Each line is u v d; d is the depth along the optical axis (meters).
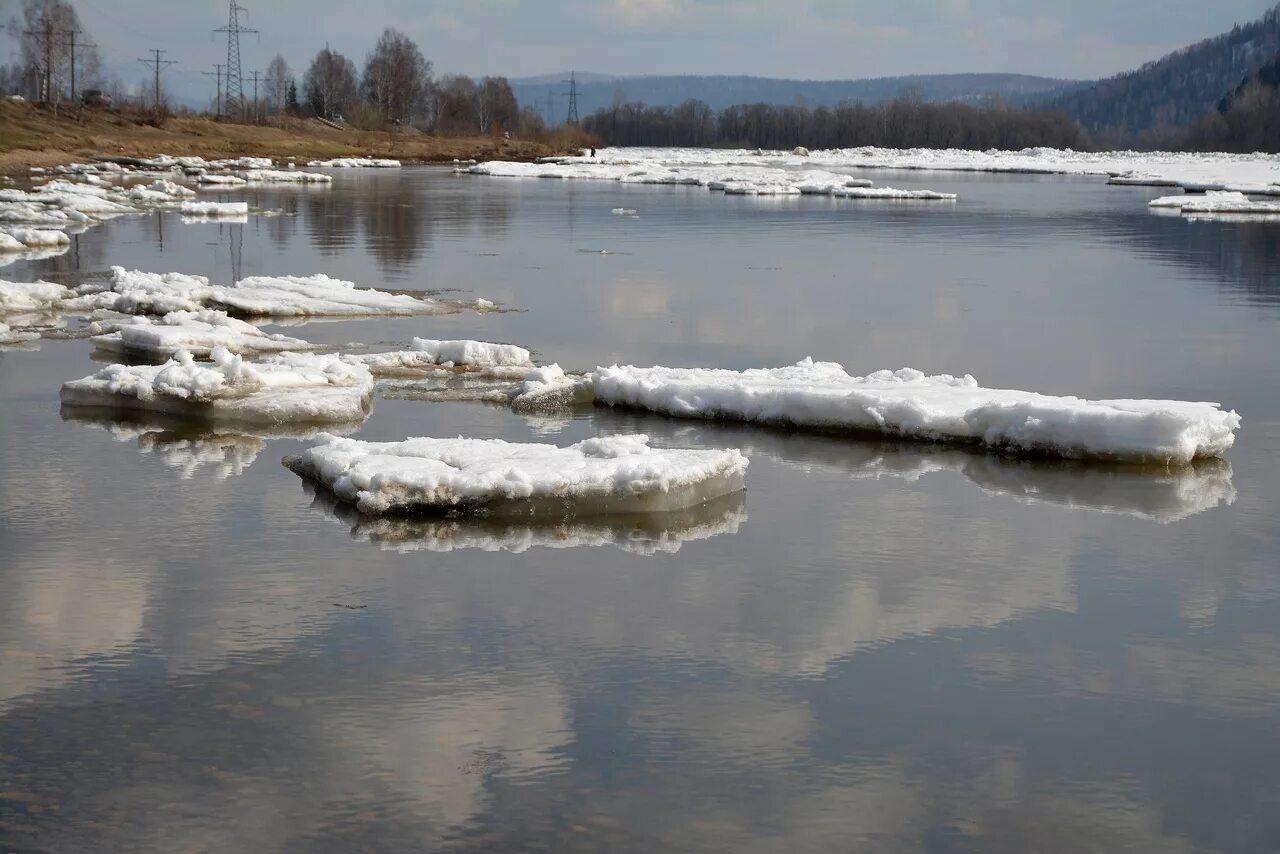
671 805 5.28
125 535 8.20
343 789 5.35
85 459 9.84
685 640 6.78
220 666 6.41
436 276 20.80
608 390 11.62
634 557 7.95
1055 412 10.12
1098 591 7.53
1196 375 13.55
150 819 5.13
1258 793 5.43
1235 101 159.62
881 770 5.56
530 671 6.40
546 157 85.88
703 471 8.95
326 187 46.22
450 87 132.50
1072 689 6.30
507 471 8.63
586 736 5.80
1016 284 20.94
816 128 157.88
